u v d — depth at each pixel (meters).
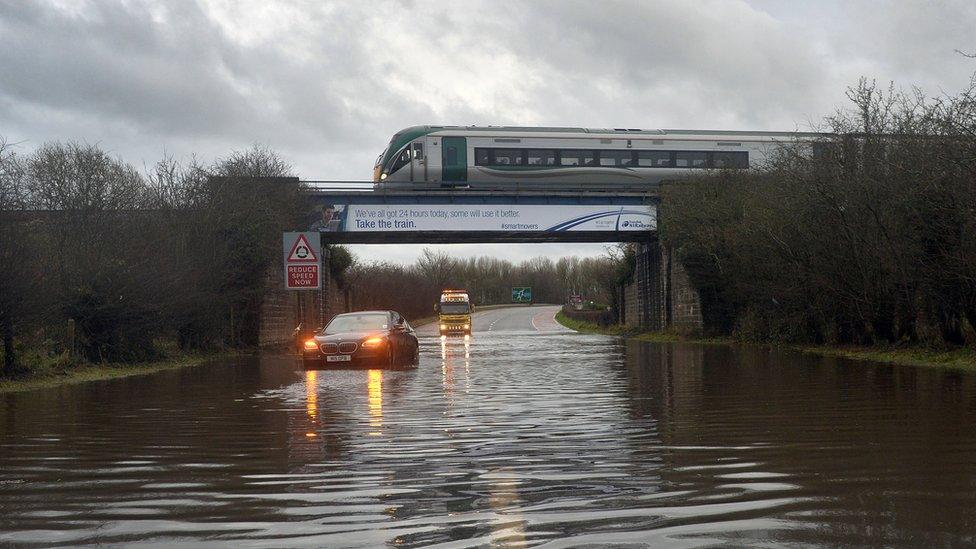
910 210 21.44
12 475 6.79
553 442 8.12
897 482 6.09
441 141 39.97
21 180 26.16
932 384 14.23
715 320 38.12
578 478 6.30
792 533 4.70
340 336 20.48
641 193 39.97
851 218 24.30
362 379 16.95
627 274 52.47
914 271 22.14
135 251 22.64
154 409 12.00
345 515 5.22
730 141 42.00
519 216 39.25
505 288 163.12
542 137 40.72
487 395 13.08
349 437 8.64
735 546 4.45
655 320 45.78
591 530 4.79
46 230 21.25
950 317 21.58
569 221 39.59
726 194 35.88
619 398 12.41
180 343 28.03
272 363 25.22
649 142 41.41
